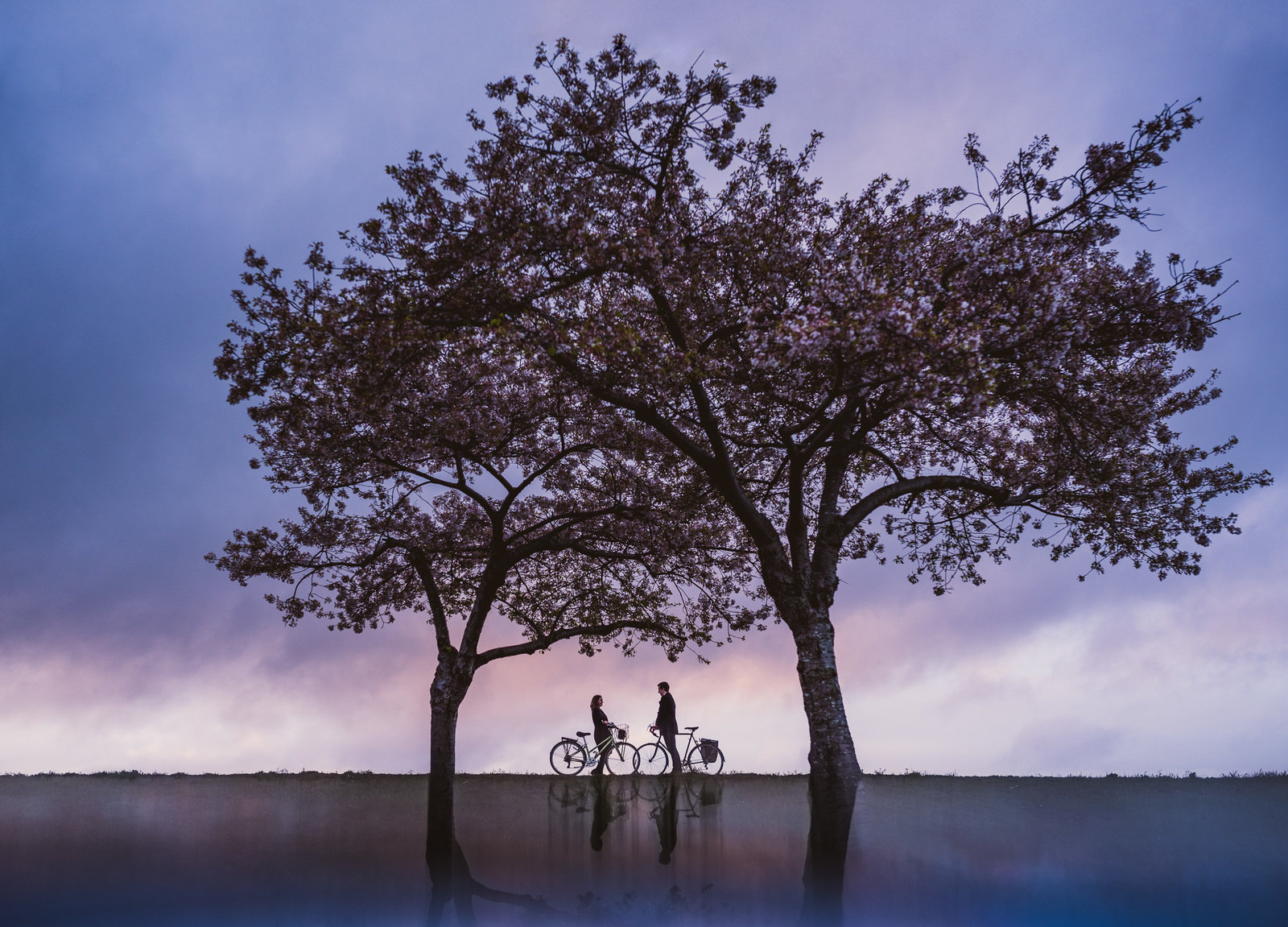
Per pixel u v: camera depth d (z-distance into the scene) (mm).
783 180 14820
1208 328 14266
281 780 21969
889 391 13922
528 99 13695
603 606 21438
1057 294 12602
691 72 13734
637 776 21203
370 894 10484
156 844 13211
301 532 19156
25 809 16719
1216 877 10344
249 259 13141
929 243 14617
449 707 17500
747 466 19047
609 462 19844
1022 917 9039
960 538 19172
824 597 15141
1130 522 16594
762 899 9992
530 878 11188
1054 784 17266
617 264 13352
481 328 14094
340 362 13477
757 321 12445
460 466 19250
